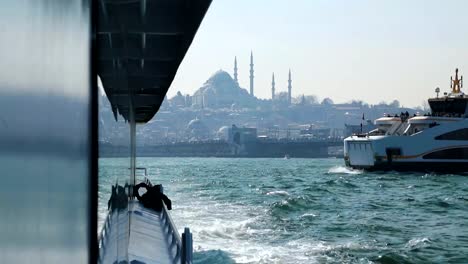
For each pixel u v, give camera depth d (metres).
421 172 100.31
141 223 13.20
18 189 1.42
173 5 9.27
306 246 29.06
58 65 1.84
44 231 1.65
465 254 29.02
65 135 1.95
